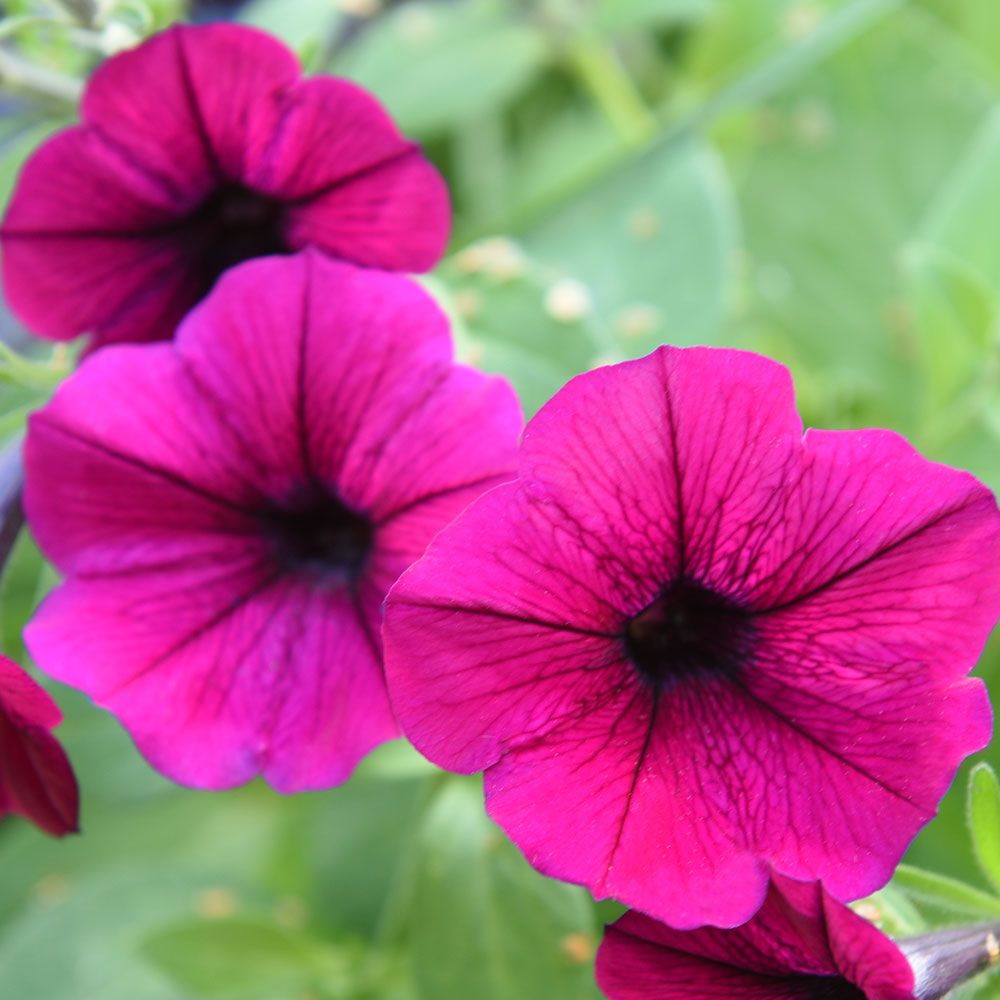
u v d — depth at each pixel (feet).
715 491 0.74
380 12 1.20
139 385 0.81
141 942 1.06
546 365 0.95
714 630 0.79
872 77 1.21
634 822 0.74
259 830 1.21
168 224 0.86
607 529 0.74
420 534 0.79
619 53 1.30
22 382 0.85
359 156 0.83
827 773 0.75
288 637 0.82
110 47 0.89
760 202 1.21
